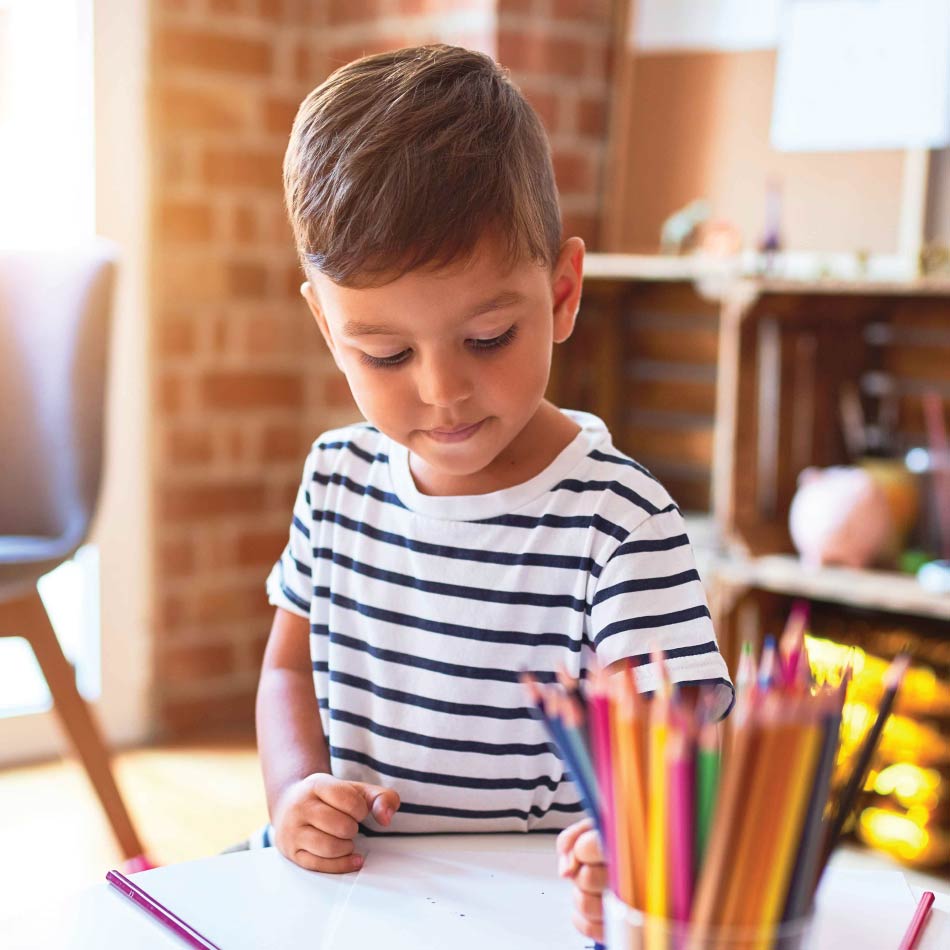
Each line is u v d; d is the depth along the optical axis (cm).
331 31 244
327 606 88
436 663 82
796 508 193
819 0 207
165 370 237
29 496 192
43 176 232
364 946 64
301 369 253
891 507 190
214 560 247
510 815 82
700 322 228
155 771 228
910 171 200
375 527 86
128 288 235
